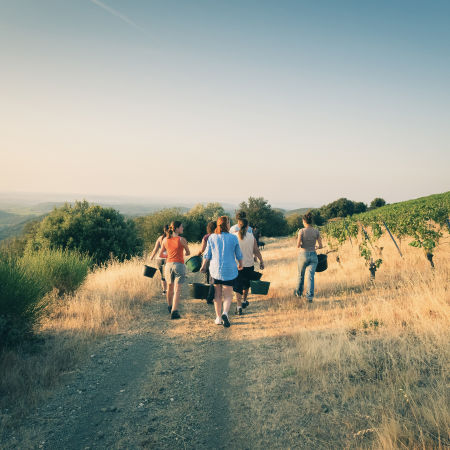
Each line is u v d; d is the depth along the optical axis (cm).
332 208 9688
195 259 639
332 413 274
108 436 257
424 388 287
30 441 247
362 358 358
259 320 561
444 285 566
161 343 468
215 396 321
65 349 424
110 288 753
